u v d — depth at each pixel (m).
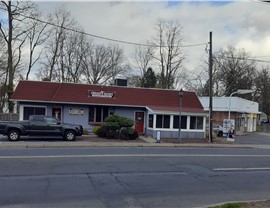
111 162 14.40
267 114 97.56
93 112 32.44
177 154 18.34
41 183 10.23
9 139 23.41
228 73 77.69
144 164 14.28
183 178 11.88
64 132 24.56
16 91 30.25
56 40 61.31
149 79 68.06
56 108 31.30
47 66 53.09
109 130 27.30
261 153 21.77
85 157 15.59
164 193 9.59
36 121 24.02
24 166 12.84
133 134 27.52
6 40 38.00
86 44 64.81
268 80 91.00
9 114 33.75
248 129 57.81
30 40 48.53
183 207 8.19
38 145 20.75
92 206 8.05
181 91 28.17
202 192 9.94
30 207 7.83
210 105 30.94
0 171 11.82
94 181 10.73
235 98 49.59
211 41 31.41
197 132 32.47
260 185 11.32
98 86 32.81
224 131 34.56
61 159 14.78
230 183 11.41
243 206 7.87
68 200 8.52
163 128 31.45
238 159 17.64
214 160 16.72
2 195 8.80
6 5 36.47
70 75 57.19
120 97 32.78
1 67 46.16
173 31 62.00
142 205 8.28
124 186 10.23
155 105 33.28
